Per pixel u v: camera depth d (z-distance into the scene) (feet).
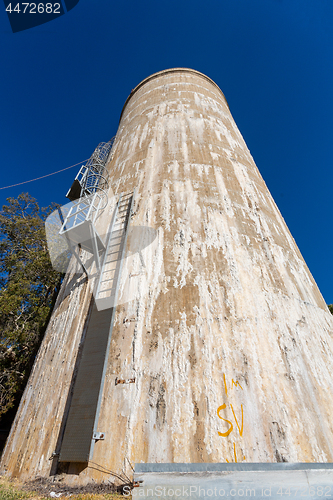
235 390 21.58
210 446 19.24
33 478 21.83
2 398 55.57
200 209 33.86
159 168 40.04
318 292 33.94
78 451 20.84
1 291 63.16
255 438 19.63
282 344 24.75
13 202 89.25
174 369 22.68
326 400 22.47
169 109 52.31
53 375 27.66
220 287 27.25
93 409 22.13
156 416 20.79
